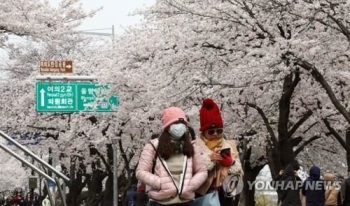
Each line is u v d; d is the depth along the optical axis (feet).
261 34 52.70
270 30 51.85
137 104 73.20
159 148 19.62
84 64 87.45
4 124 94.02
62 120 92.07
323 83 49.44
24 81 89.56
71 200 103.91
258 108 60.29
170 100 59.31
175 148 19.67
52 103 77.05
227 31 54.80
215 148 20.71
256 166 96.37
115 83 70.08
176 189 19.40
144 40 64.08
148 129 79.82
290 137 62.08
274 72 52.42
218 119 20.81
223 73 56.90
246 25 52.60
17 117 94.38
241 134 71.36
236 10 51.42
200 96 59.41
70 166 101.71
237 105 62.69
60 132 93.45
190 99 61.11
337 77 53.93
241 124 68.33
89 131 84.99
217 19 54.24
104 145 89.56
